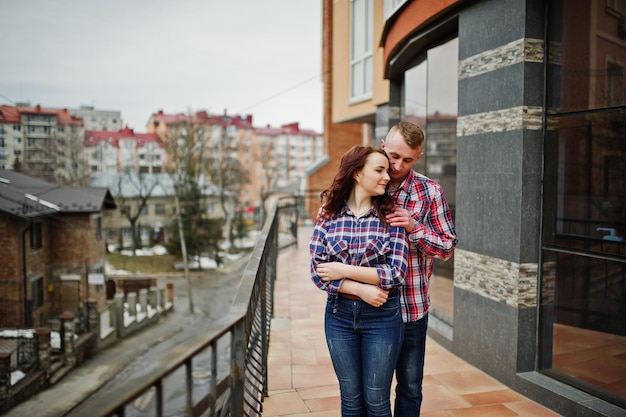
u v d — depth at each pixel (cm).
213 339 161
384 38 711
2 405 1400
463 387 382
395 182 252
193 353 146
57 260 2712
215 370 165
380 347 223
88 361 1964
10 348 1745
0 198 2414
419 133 236
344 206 233
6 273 2323
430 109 610
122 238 5256
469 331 432
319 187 2128
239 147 5675
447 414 336
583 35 341
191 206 4391
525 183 368
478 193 418
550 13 364
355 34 1204
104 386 1700
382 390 225
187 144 4369
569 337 353
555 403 339
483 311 412
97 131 8038
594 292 336
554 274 365
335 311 229
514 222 374
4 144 3825
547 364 370
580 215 347
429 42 590
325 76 2025
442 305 552
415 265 254
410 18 550
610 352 323
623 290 315
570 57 351
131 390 117
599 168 332
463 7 438
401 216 223
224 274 4366
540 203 371
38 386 1592
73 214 2731
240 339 193
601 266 331
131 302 2547
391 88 833
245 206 9538
